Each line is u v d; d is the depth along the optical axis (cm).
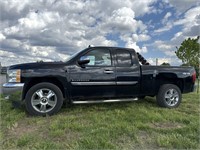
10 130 326
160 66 514
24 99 420
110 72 456
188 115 431
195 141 286
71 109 471
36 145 265
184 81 532
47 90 418
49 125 353
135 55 495
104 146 263
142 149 262
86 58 449
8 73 416
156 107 509
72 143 274
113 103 548
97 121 373
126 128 330
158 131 328
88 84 439
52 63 429
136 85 482
